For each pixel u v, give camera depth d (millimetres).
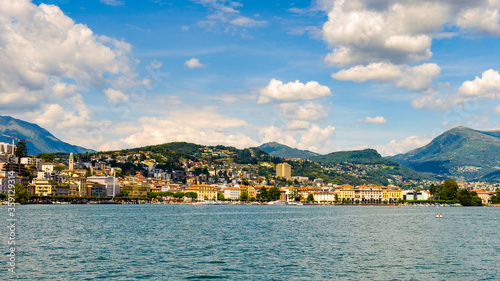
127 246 108250
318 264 86250
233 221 199125
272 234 139500
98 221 186500
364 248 107625
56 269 79812
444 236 135250
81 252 98125
